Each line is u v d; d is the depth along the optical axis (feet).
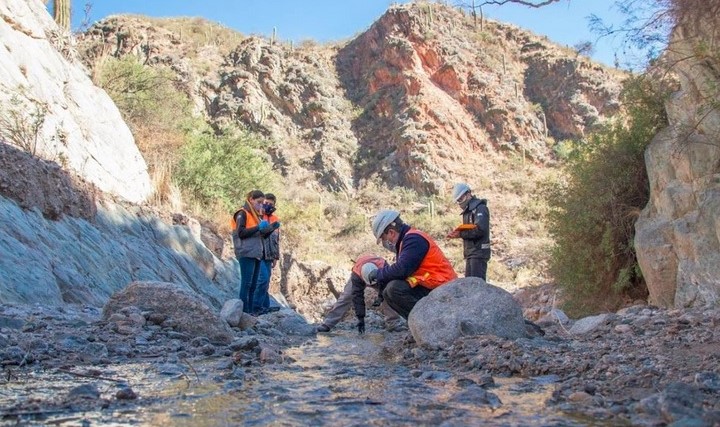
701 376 10.89
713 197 28.91
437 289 18.44
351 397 10.51
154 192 52.49
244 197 71.67
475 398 10.22
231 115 142.61
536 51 167.73
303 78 155.33
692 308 26.11
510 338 17.72
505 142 144.05
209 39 165.99
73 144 42.09
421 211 126.93
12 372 12.65
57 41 50.93
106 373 12.90
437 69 155.02
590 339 18.90
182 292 20.03
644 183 37.09
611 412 9.18
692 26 26.99
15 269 24.73
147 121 64.95
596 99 153.28
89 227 35.42
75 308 25.49
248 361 14.80
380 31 164.14
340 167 140.05
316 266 65.31
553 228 41.24
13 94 37.70
